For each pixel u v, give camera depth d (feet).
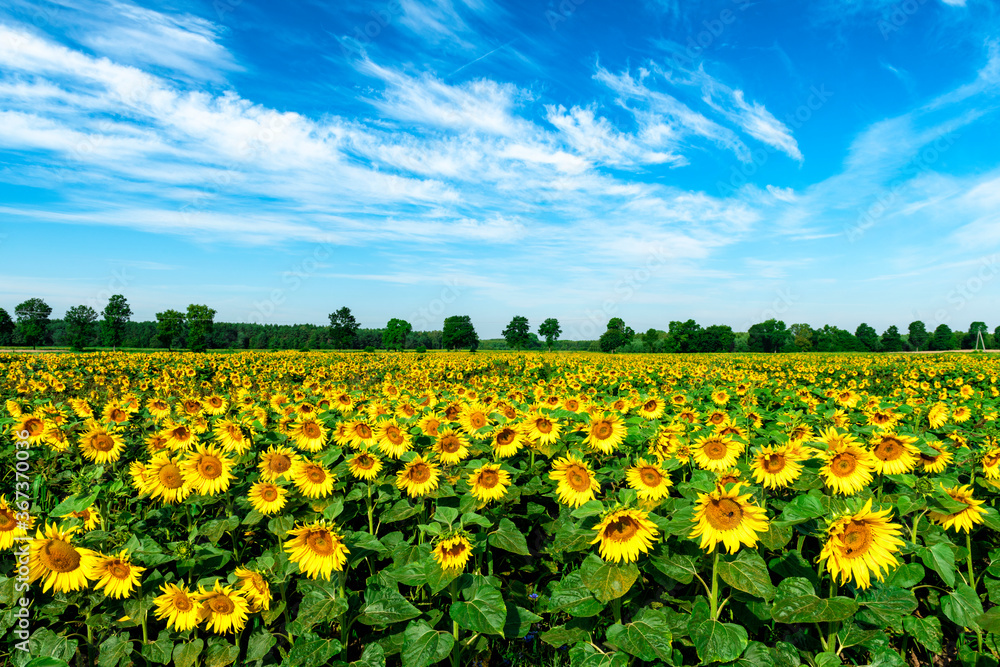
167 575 14.69
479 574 14.11
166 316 196.34
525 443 21.85
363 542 14.14
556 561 18.03
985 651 13.00
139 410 33.12
